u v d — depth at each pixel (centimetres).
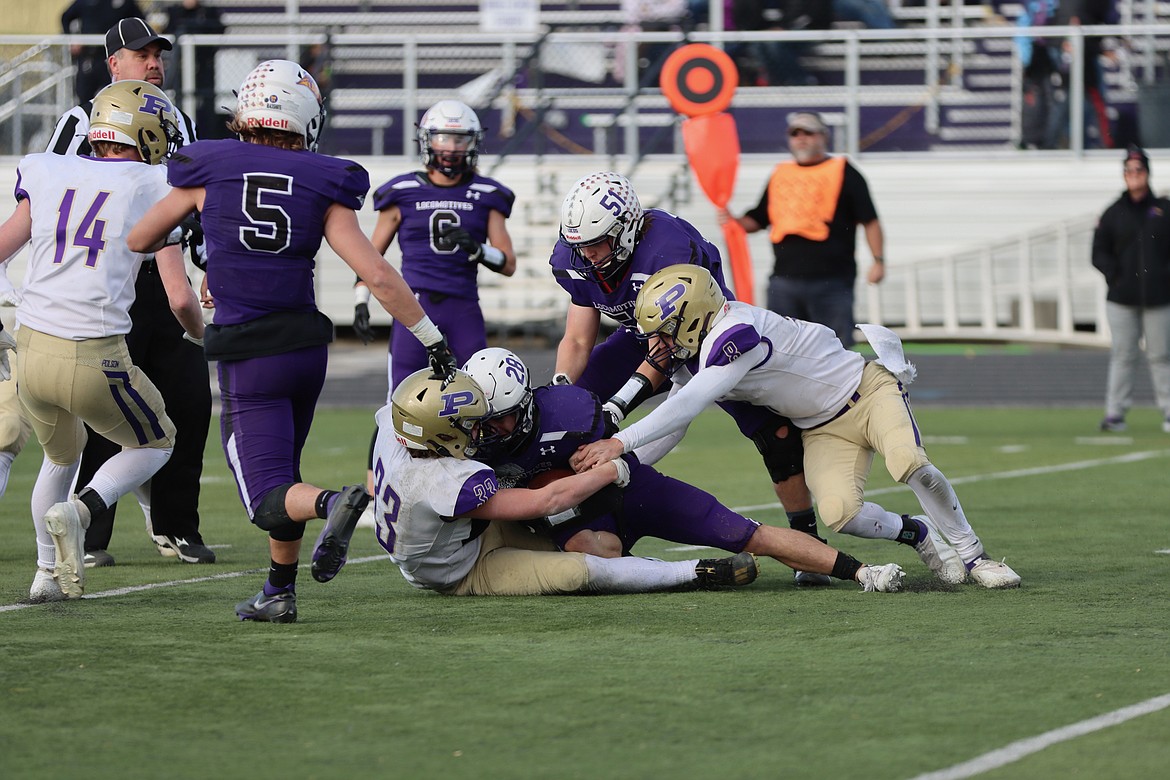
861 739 1237
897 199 6956
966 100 7300
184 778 1150
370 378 6184
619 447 1856
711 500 1994
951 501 1962
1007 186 6900
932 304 6975
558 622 1745
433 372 1798
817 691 1392
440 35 6600
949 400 5859
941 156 6950
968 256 6900
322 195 1656
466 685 1428
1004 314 6969
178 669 1501
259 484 1677
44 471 1964
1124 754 1190
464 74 7619
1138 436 4469
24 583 2092
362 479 3494
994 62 7400
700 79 4106
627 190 1958
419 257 2797
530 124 6400
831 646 1591
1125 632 1661
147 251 1725
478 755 1202
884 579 1938
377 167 6819
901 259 6975
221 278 1658
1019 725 1274
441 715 1320
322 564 1603
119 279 1877
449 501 1814
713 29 7031
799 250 3659
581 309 2159
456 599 1927
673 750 1210
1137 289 4547
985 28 6938
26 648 1605
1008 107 7269
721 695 1382
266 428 1678
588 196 1938
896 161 6969
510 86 6800
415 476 1831
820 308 3675
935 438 4462
